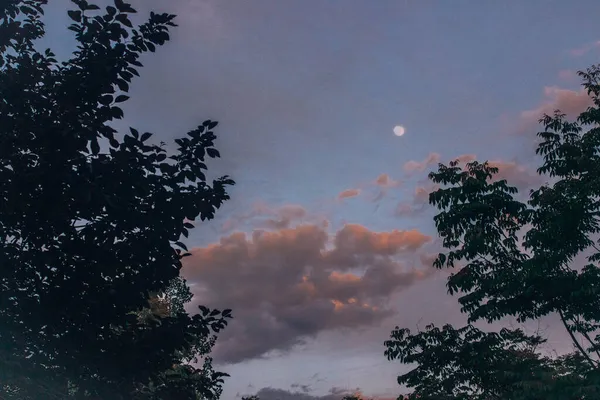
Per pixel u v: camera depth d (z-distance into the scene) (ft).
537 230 46.19
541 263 44.62
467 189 50.39
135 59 24.93
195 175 24.81
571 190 44.06
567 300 46.75
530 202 47.52
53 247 21.89
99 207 21.83
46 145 20.83
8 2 25.49
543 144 46.21
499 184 50.03
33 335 21.45
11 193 19.85
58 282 21.81
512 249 50.65
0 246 21.16
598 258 44.47
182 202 24.04
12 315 21.11
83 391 22.16
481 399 53.26
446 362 54.54
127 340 22.98
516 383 44.27
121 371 22.22
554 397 41.09
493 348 53.01
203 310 25.46
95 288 22.63
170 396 24.64
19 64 25.13
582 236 44.62
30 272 21.80
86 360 21.63
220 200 25.05
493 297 50.52
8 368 19.02
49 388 20.62
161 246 23.89
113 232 22.72
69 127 22.20
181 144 25.05
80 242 22.08
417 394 55.06
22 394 20.38
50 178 20.35
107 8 25.02
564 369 45.03
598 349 45.03
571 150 45.01
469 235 50.06
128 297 22.94
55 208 20.71
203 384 26.25
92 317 22.41
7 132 20.89
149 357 22.86
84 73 23.97
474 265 50.57
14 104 21.65
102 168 21.54
